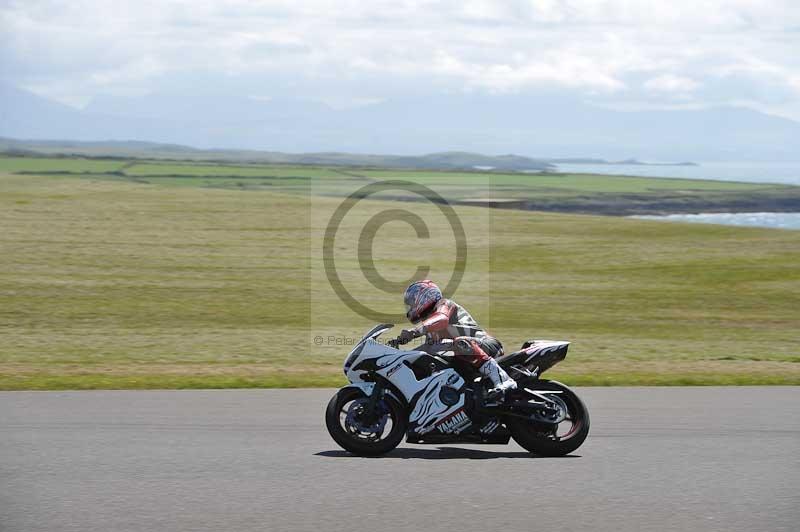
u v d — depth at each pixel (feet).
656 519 55.67
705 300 235.40
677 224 437.99
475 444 79.00
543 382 76.64
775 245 357.41
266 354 143.95
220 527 53.06
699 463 70.03
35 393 97.76
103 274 256.93
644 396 100.32
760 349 159.63
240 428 80.94
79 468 66.08
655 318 205.67
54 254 293.02
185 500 58.39
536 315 205.98
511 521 54.90
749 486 63.36
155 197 496.23
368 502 58.59
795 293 248.93
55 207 431.43
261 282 245.86
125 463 67.72
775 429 82.69
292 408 90.84
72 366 126.31
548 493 61.31
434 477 65.51
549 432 74.13
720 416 88.63
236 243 329.52
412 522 54.44
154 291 229.25
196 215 415.85
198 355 142.20
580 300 230.48
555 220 442.09
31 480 62.75
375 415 73.00
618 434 80.64
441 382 74.49
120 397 95.91
